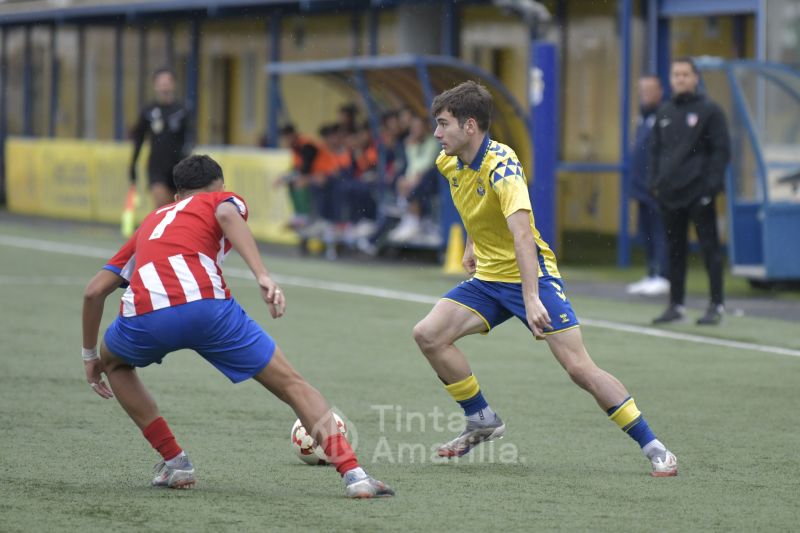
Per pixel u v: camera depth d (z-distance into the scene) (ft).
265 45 215.10
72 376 78.33
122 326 49.29
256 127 218.38
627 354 88.12
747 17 158.81
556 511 48.26
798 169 122.62
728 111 146.41
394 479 53.57
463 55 181.16
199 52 224.33
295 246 172.24
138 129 127.54
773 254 122.11
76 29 245.04
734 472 55.36
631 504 49.44
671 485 52.80
